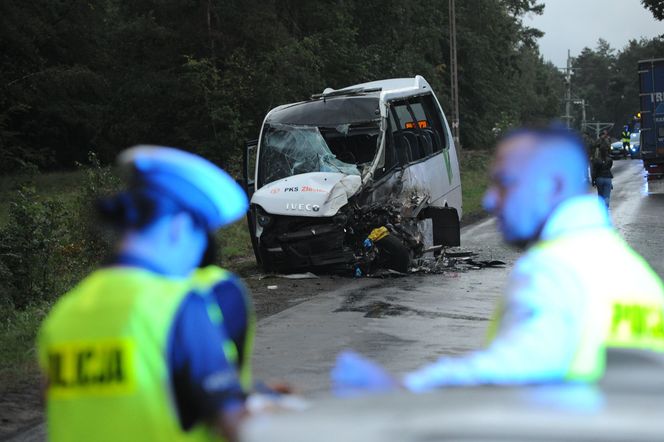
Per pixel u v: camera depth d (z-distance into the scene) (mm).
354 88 23016
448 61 75875
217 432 2920
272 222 19172
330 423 2359
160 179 3178
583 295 2861
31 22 59156
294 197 19094
